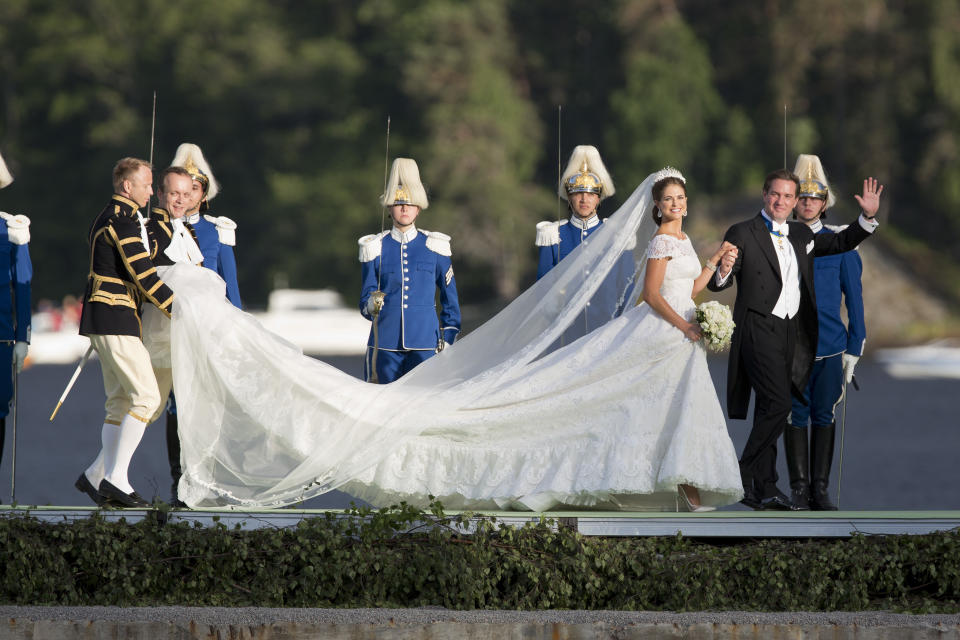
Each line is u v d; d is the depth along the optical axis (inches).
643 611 1031.6
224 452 1139.3
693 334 1162.0
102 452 1147.9
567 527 1075.3
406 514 1054.4
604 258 1224.8
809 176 1327.5
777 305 1202.0
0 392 1253.1
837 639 935.7
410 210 1389.0
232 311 1161.4
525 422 1175.0
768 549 1064.2
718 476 1136.2
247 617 959.0
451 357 1216.2
